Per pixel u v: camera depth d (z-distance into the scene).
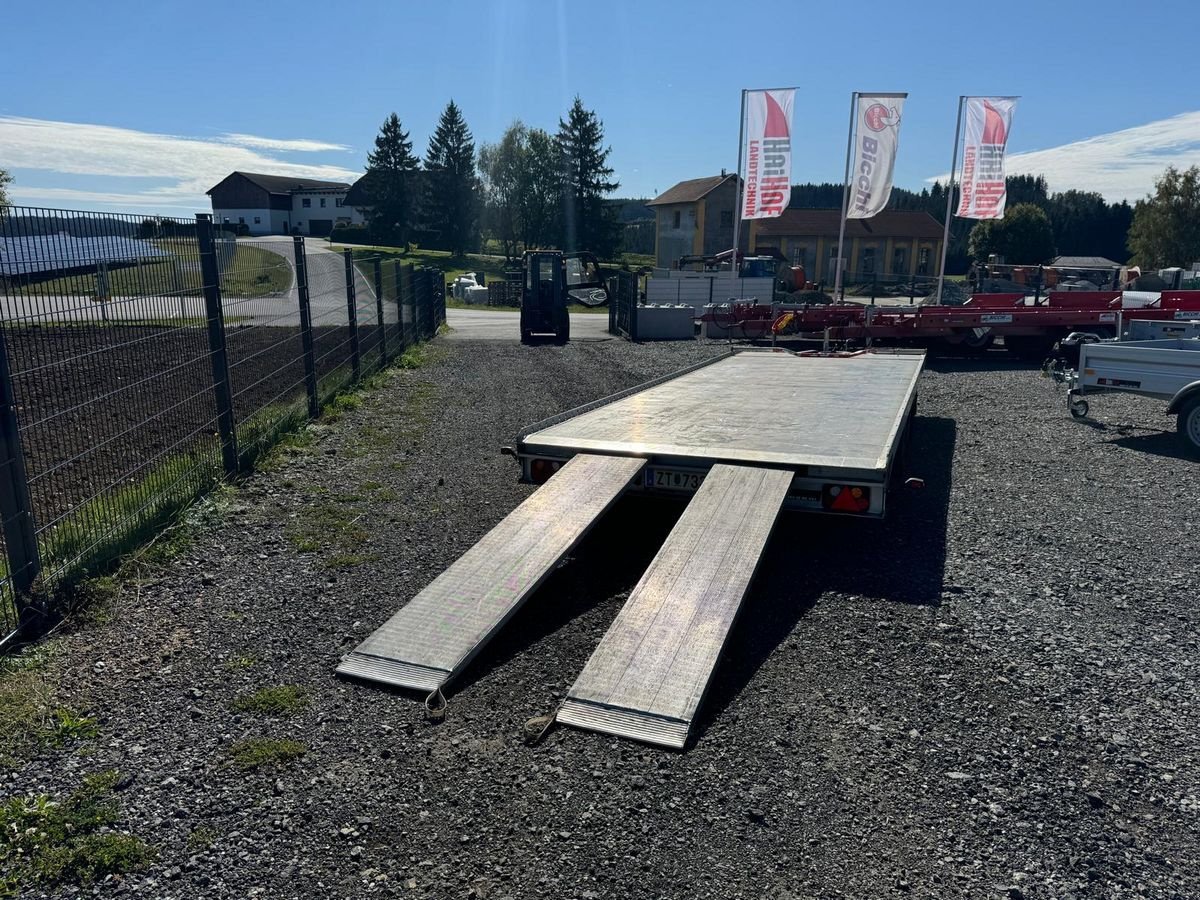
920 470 8.48
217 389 7.38
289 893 2.83
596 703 3.83
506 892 2.85
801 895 2.85
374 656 4.28
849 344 18.39
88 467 7.45
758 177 23.59
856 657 4.49
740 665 4.39
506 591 4.66
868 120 21.03
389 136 77.56
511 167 74.00
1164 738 3.79
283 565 5.66
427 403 11.93
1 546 5.40
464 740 3.69
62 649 4.42
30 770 3.43
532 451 6.40
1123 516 6.95
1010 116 22.00
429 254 77.81
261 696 4.00
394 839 3.09
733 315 19.66
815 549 6.15
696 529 5.07
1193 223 55.97
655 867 2.96
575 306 38.31
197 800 3.27
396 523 6.55
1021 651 4.58
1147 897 2.86
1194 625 4.93
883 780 3.45
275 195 101.00
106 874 2.90
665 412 7.58
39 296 4.89
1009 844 3.10
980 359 18.06
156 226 6.36
